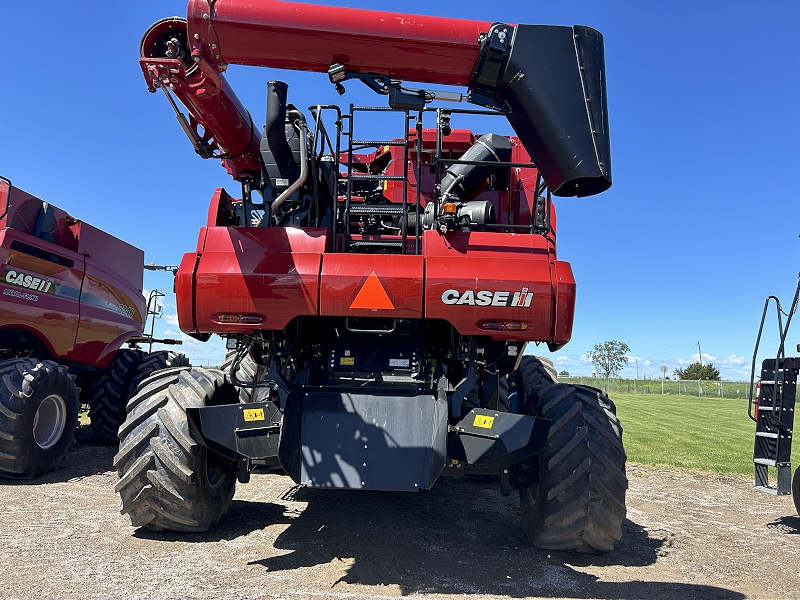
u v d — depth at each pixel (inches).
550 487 136.3
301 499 201.5
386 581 120.9
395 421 134.6
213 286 133.3
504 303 131.9
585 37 130.3
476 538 159.0
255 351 159.6
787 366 201.3
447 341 154.4
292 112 157.8
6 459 215.8
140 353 345.1
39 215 271.6
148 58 131.1
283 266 133.6
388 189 185.2
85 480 225.6
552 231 144.8
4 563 123.3
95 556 130.0
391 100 133.6
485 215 143.6
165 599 106.3
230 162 173.8
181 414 143.3
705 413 909.2
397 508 193.2
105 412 313.6
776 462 199.3
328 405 136.3
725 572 141.3
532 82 127.2
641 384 2758.4
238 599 107.5
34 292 256.2
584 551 142.8
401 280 132.0
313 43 127.5
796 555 160.4
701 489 267.7
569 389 149.2
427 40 126.6
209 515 150.1
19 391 219.8
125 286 335.0
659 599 119.3
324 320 154.3
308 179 159.9
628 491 256.5
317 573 124.2
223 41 127.7
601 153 125.8
